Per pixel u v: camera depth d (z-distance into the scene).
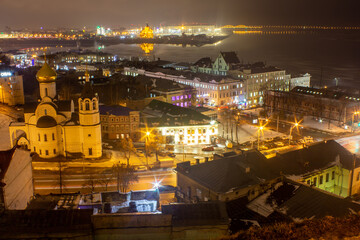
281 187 71.69
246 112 193.50
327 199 63.62
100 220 49.47
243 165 77.62
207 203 55.19
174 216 52.09
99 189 98.88
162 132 143.38
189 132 143.38
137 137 144.25
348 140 140.88
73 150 121.75
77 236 48.25
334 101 169.88
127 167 104.12
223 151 133.25
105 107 150.25
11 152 69.38
